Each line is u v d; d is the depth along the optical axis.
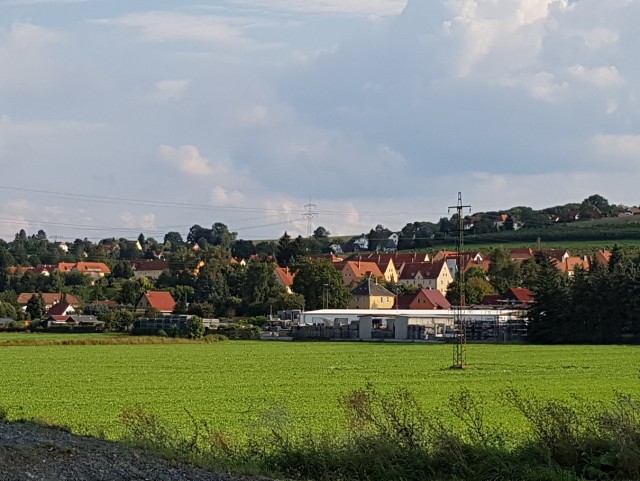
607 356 90.06
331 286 186.62
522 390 51.19
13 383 59.97
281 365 78.25
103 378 64.38
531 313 131.38
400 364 78.56
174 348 110.44
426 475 20.92
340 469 21.33
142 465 18.83
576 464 21.27
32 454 18.11
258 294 187.62
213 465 20.11
